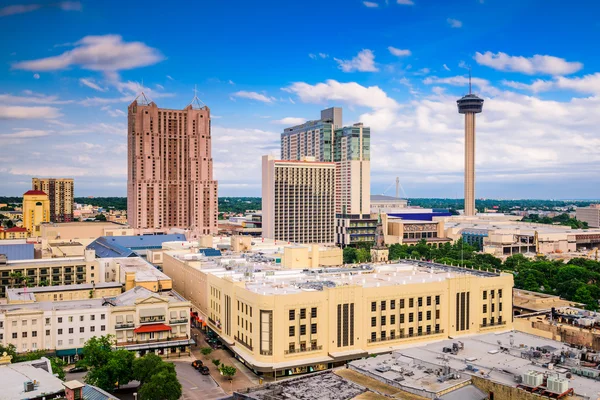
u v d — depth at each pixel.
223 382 154.75
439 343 135.75
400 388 105.75
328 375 112.50
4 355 127.56
